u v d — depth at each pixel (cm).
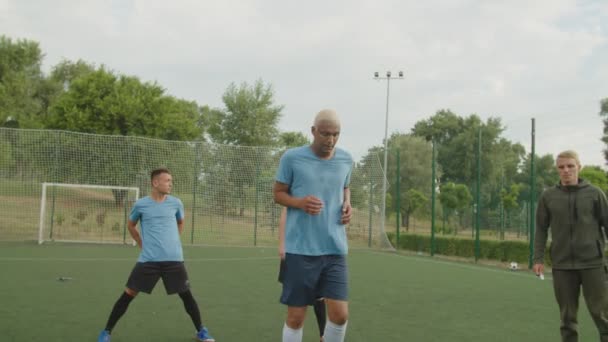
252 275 998
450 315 650
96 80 2892
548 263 1285
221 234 1780
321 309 470
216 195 1788
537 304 737
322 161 343
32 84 4472
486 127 4947
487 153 4922
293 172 343
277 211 1819
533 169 1272
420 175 3781
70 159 1694
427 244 1752
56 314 596
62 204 1694
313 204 327
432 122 6256
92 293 743
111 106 2784
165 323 566
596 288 425
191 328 546
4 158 1641
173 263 484
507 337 540
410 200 2869
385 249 1784
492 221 2631
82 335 505
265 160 1834
